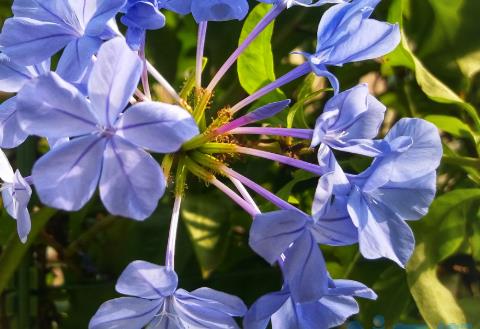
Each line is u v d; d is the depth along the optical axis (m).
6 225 0.24
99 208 0.26
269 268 0.23
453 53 0.23
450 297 0.22
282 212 0.16
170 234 0.17
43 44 0.17
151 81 0.24
